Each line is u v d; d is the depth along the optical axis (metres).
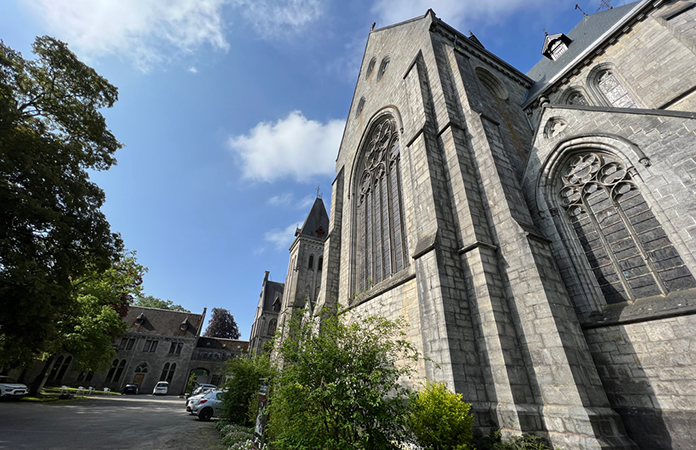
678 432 6.49
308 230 48.16
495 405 7.54
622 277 8.72
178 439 11.02
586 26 18.72
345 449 5.29
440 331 8.61
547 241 9.16
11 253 11.73
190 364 51.53
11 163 12.30
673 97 11.01
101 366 26.27
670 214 8.00
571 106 11.15
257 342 52.62
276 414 7.79
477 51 18.27
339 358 6.31
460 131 12.18
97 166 17.56
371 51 24.23
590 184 10.14
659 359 7.22
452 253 9.91
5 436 9.63
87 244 15.27
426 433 6.37
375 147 19.39
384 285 13.57
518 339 8.17
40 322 12.82
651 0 12.45
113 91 18.25
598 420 6.39
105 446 9.20
